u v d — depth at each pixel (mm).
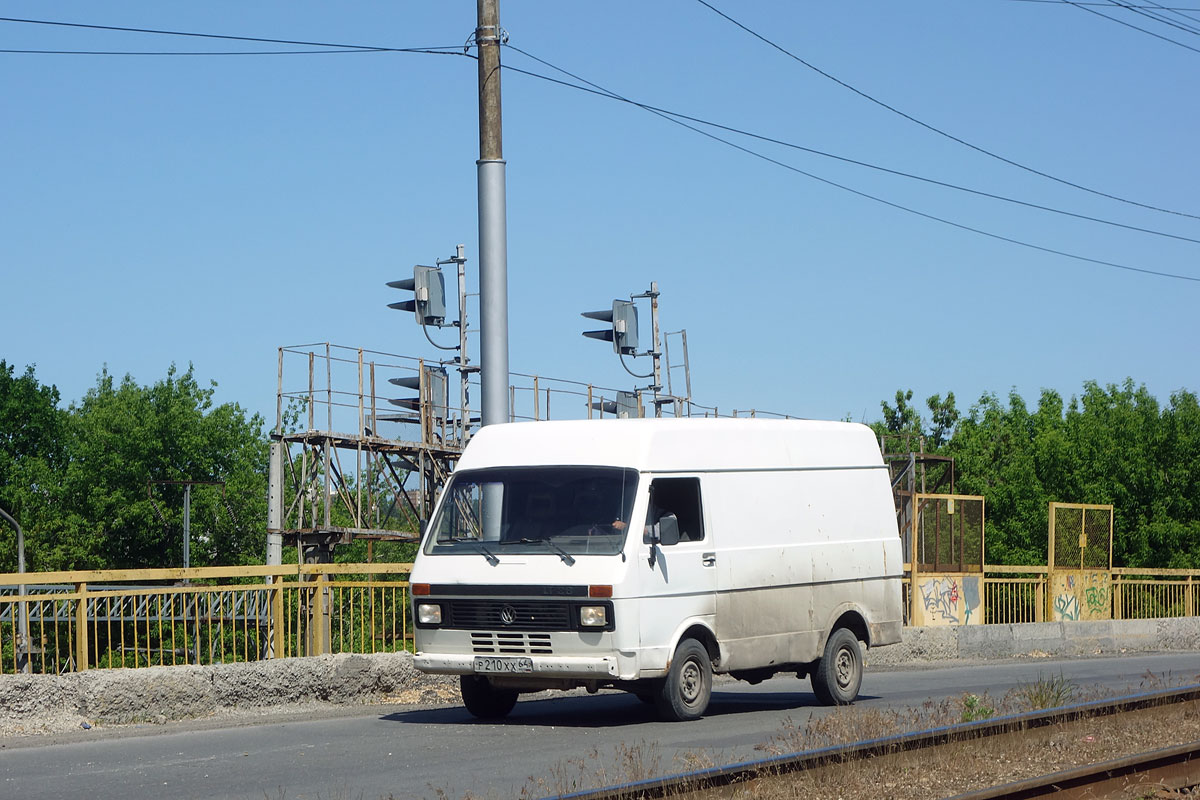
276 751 13250
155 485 94812
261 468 101000
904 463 44469
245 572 17250
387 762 12516
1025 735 12805
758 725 15078
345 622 19000
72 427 99938
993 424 93875
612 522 15016
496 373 18766
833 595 17625
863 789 10555
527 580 14914
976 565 30031
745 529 16438
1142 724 14172
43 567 86000
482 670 15102
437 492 33375
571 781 11023
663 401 36906
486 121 19141
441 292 31500
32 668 16250
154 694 15758
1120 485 60406
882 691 20062
